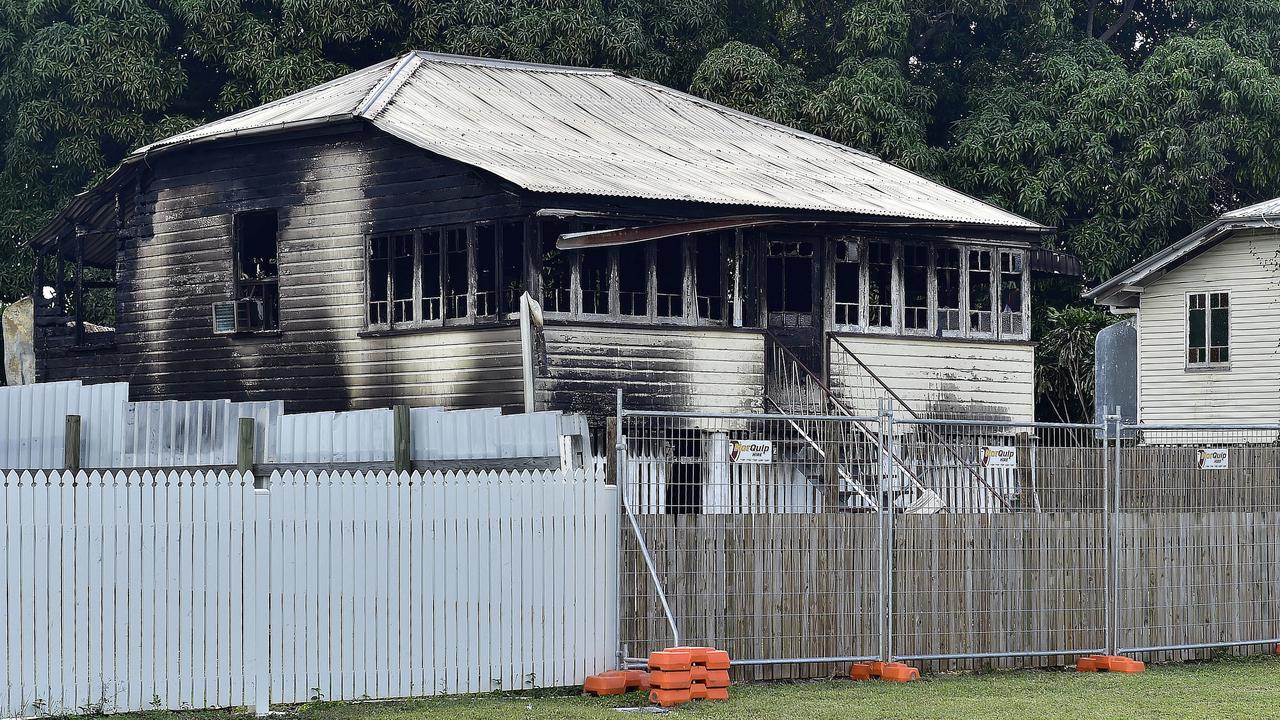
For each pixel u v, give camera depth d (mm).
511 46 62781
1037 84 68625
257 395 43125
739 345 40844
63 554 21531
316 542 22766
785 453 27812
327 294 41906
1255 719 22141
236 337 43500
